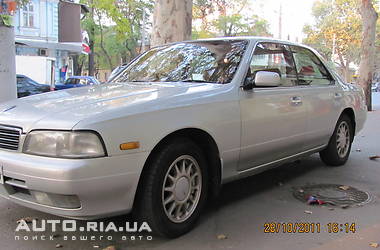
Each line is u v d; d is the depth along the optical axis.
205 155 3.79
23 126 3.09
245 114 3.97
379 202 4.41
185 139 3.51
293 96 4.66
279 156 4.62
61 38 29.95
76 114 3.03
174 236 3.47
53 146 2.93
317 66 5.51
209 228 3.70
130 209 3.17
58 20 29.67
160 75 4.48
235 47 4.41
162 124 3.24
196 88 3.78
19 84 17.02
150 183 3.22
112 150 2.95
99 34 39.28
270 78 3.96
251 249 3.29
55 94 3.85
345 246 3.35
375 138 8.77
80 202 2.92
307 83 5.11
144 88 3.84
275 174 5.56
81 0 33.22
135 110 3.14
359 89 6.40
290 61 4.93
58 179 2.84
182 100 3.48
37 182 2.93
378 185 5.06
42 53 29.20
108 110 3.06
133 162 3.06
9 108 3.51
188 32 7.58
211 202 4.40
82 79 23.16
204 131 3.58
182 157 3.46
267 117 4.23
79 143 2.88
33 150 3.01
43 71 22.91
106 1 31.78
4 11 6.89
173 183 3.42
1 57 6.95
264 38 4.65
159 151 3.29
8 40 7.01
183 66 4.46
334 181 5.23
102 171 2.92
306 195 4.63
